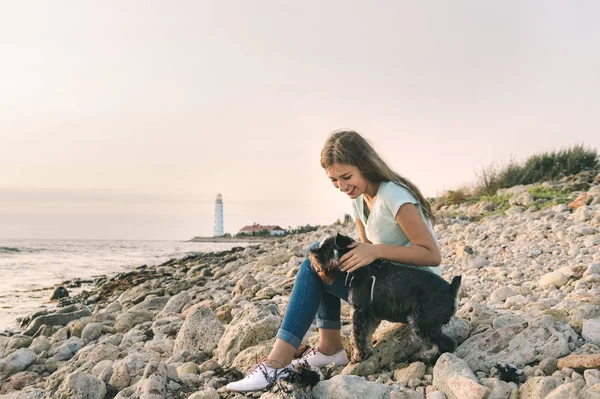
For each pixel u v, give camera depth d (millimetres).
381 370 3258
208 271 12727
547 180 14883
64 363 5293
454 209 13305
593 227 7484
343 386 2830
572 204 9398
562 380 2627
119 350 5121
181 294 7418
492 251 7625
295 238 18812
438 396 2721
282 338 3162
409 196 3074
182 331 4633
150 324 6066
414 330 2965
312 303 3197
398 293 2967
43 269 19484
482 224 10086
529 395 2545
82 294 12086
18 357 5195
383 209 3133
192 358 4320
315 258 3123
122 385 3811
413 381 2977
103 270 19188
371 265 3057
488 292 5391
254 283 7906
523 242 7758
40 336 6492
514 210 10617
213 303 6723
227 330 4328
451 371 2797
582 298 4145
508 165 16016
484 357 3076
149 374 3510
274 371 3088
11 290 13250
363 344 3129
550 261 6469
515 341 3102
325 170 3225
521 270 6332
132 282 12906
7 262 23188
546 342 3029
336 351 3479
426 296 2939
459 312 3938
